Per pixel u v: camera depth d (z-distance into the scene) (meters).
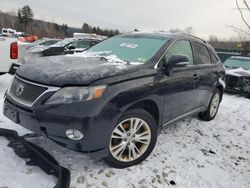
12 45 6.90
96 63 3.76
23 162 3.45
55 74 3.32
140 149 3.80
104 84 3.23
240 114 7.46
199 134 5.27
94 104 3.12
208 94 5.58
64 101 3.10
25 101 3.34
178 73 4.32
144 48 4.34
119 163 3.58
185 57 4.09
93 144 3.17
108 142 3.29
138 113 3.62
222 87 6.20
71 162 3.63
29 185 3.06
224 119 6.56
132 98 3.44
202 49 5.46
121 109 3.33
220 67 6.03
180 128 5.40
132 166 3.73
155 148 4.33
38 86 3.28
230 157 4.54
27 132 4.32
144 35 4.84
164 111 4.11
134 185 3.36
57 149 3.91
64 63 3.73
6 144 3.84
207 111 5.95
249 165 4.36
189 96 4.74
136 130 3.68
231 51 16.86
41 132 3.22
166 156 4.16
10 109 3.52
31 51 9.33
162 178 3.59
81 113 3.07
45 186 3.07
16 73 3.76
